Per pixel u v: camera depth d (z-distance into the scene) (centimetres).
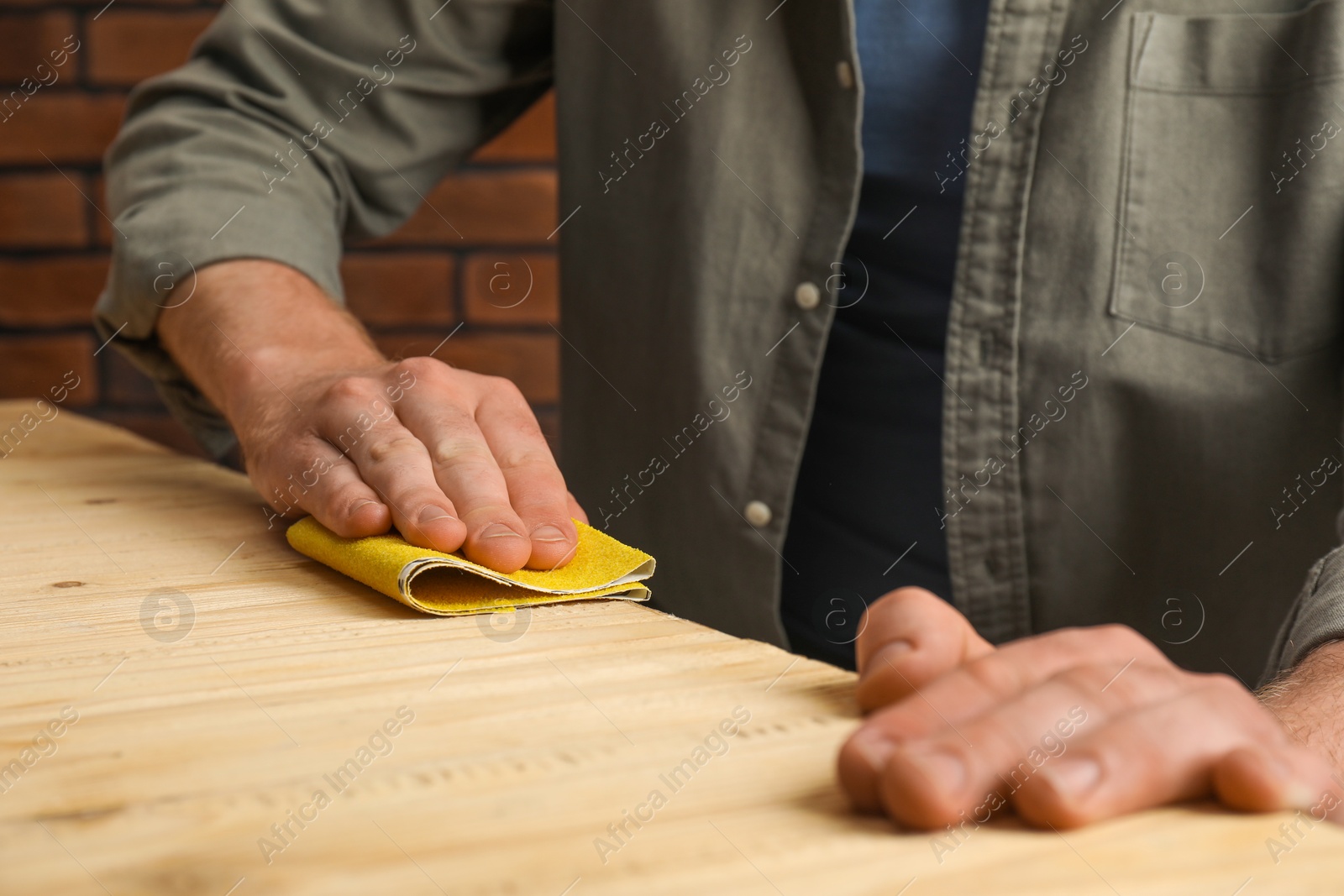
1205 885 22
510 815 25
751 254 75
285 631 40
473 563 44
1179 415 67
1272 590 69
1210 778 26
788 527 80
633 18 78
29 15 133
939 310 72
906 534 75
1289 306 65
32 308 137
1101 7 67
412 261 137
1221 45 66
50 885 22
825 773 28
